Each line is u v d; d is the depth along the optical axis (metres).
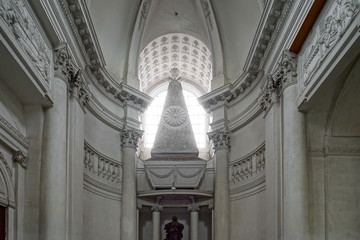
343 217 14.38
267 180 17.20
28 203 13.41
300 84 14.66
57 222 13.59
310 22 13.45
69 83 15.47
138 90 22.66
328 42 12.27
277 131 16.22
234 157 22.30
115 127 21.94
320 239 14.20
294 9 14.32
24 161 13.38
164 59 29.64
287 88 15.12
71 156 15.24
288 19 14.98
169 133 25.02
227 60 23.95
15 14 11.32
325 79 12.52
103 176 20.50
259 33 16.94
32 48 12.48
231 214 22.00
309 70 13.78
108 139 21.36
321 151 14.84
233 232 21.66
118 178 21.86
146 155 30.78
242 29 21.89
